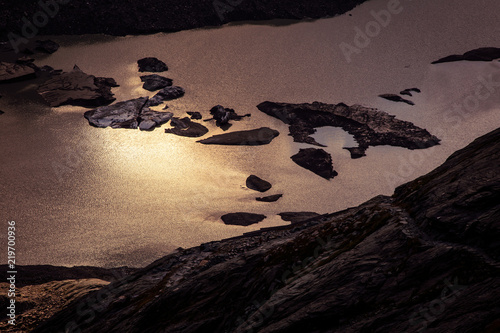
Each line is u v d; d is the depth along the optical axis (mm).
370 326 9758
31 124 53812
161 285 17812
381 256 11430
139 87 61469
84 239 38250
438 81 60469
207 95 60406
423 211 12133
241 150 52062
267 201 44188
